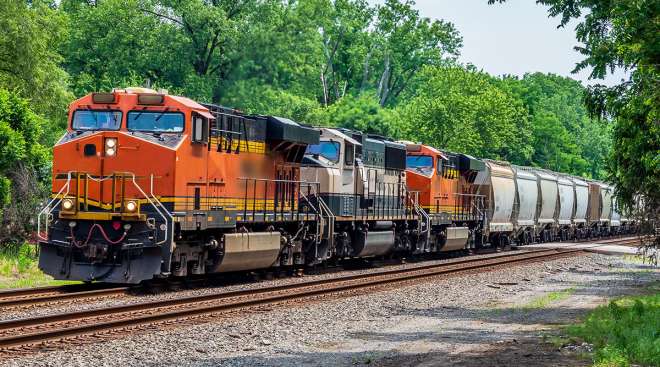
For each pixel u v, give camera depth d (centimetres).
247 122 3909
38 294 3153
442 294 3781
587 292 4119
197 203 3509
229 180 3762
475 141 11044
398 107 13712
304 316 2902
